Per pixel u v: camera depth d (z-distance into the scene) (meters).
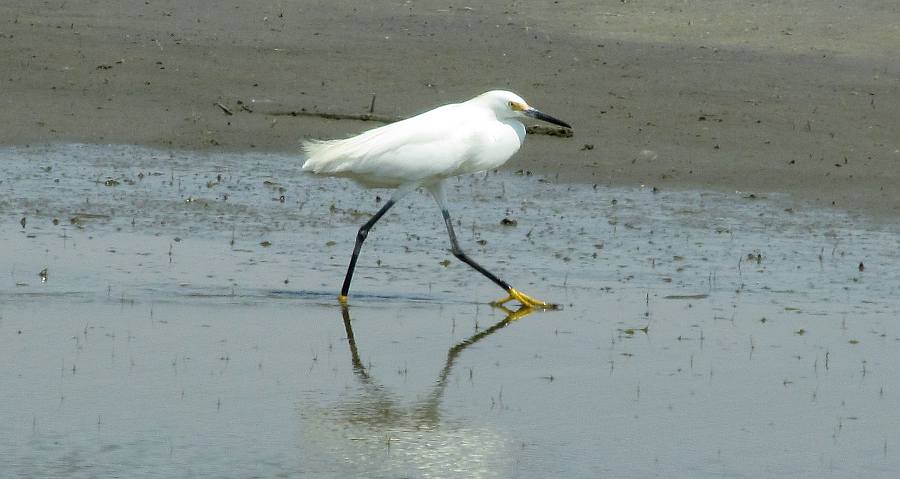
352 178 13.43
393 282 14.01
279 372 11.04
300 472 8.94
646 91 22.83
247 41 25.12
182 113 21.23
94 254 14.63
